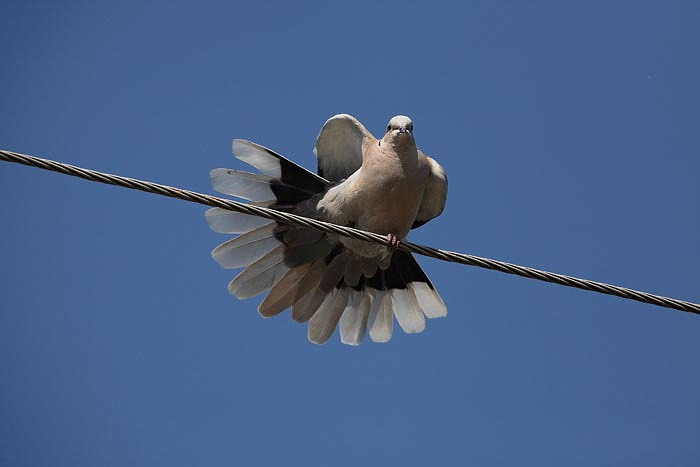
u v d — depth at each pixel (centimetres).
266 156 1261
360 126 1257
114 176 946
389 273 1361
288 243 1309
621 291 1029
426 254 1077
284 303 1331
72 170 930
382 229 1265
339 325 1352
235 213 1280
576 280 1030
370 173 1226
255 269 1312
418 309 1351
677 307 1031
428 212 1318
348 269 1334
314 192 1289
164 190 972
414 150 1227
